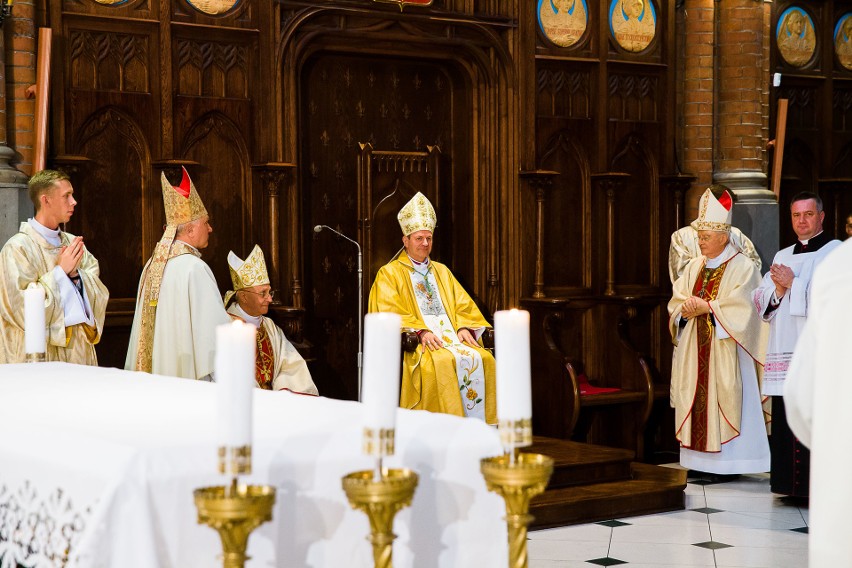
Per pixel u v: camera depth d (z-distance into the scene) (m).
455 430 2.63
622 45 8.47
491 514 2.62
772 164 9.20
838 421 2.62
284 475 2.34
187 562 2.24
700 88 8.72
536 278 8.05
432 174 8.11
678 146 8.85
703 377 7.16
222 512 2.00
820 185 9.75
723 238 7.17
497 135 8.03
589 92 8.34
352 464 2.44
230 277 7.07
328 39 7.46
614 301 8.21
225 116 7.01
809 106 9.70
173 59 6.81
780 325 6.35
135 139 6.71
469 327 7.44
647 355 8.57
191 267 5.64
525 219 8.02
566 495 6.09
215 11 6.96
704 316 7.17
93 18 6.52
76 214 6.51
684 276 7.35
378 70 7.93
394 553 2.49
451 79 8.19
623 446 8.15
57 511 2.37
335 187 7.80
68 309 5.24
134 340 5.83
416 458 2.52
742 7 8.69
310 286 7.69
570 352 8.27
